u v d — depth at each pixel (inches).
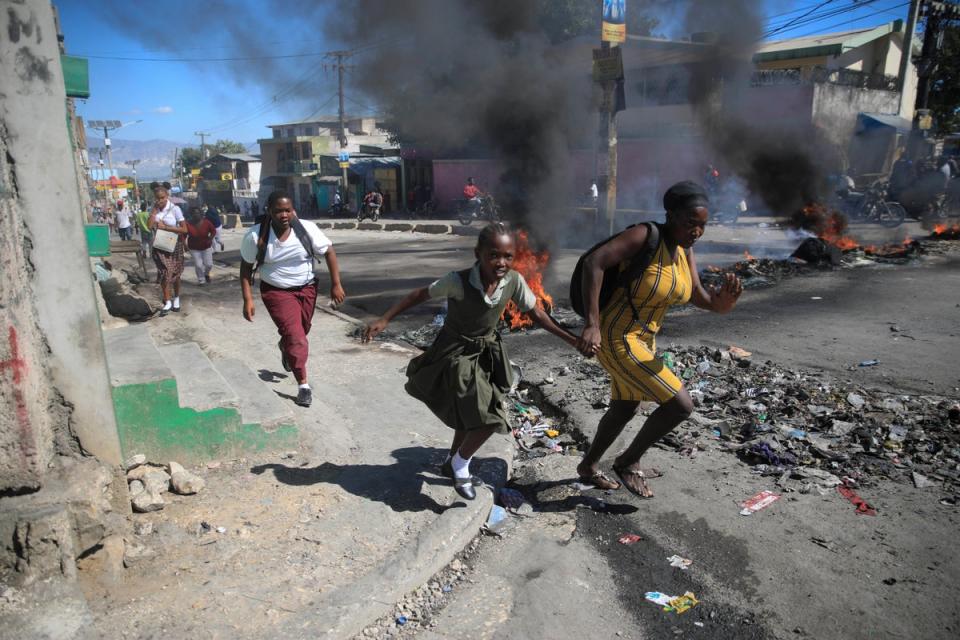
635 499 143.9
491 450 166.7
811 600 108.9
